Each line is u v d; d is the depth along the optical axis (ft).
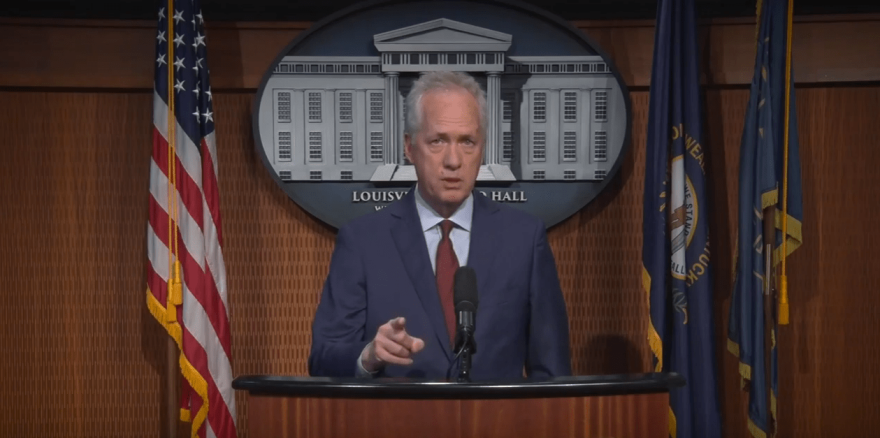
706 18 10.44
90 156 10.45
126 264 10.50
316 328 7.32
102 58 10.28
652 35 10.42
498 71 10.27
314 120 10.27
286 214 10.52
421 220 7.72
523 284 7.37
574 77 10.27
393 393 4.90
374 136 10.30
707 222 9.56
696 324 9.46
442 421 4.92
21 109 10.39
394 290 7.28
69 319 10.49
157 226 9.33
